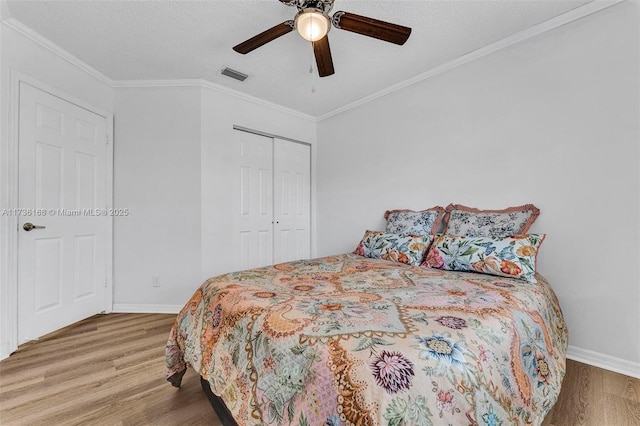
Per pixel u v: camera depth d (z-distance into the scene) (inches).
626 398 55.7
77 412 52.9
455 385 28.9
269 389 34.7
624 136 65.1
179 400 56.9
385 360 29.2
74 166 94.0
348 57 91.2
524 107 79.8
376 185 120.0
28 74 79.5
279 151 136.4
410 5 68.7
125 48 87.6
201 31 79.4
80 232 96.4
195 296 61.1
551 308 59.7
